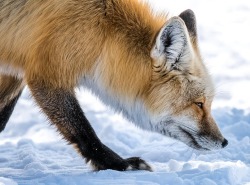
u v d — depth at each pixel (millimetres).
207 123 12109
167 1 37969
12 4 12008
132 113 12211
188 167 11930
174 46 11562
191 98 11891
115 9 11867
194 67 11812
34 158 13633
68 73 11734
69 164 13555
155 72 11734
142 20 11961
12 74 12602
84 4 11664
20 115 20672
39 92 11906
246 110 17750
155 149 14812
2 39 12102
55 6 11641
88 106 21203
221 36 32875
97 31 11641
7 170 12609
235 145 14180
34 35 11727
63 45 11586
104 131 16516
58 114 11938
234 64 28094
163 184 10672
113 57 11781
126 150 15164
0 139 18703
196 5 38719
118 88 11953
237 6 39156
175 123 12047
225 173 10844
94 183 10562
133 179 10883
